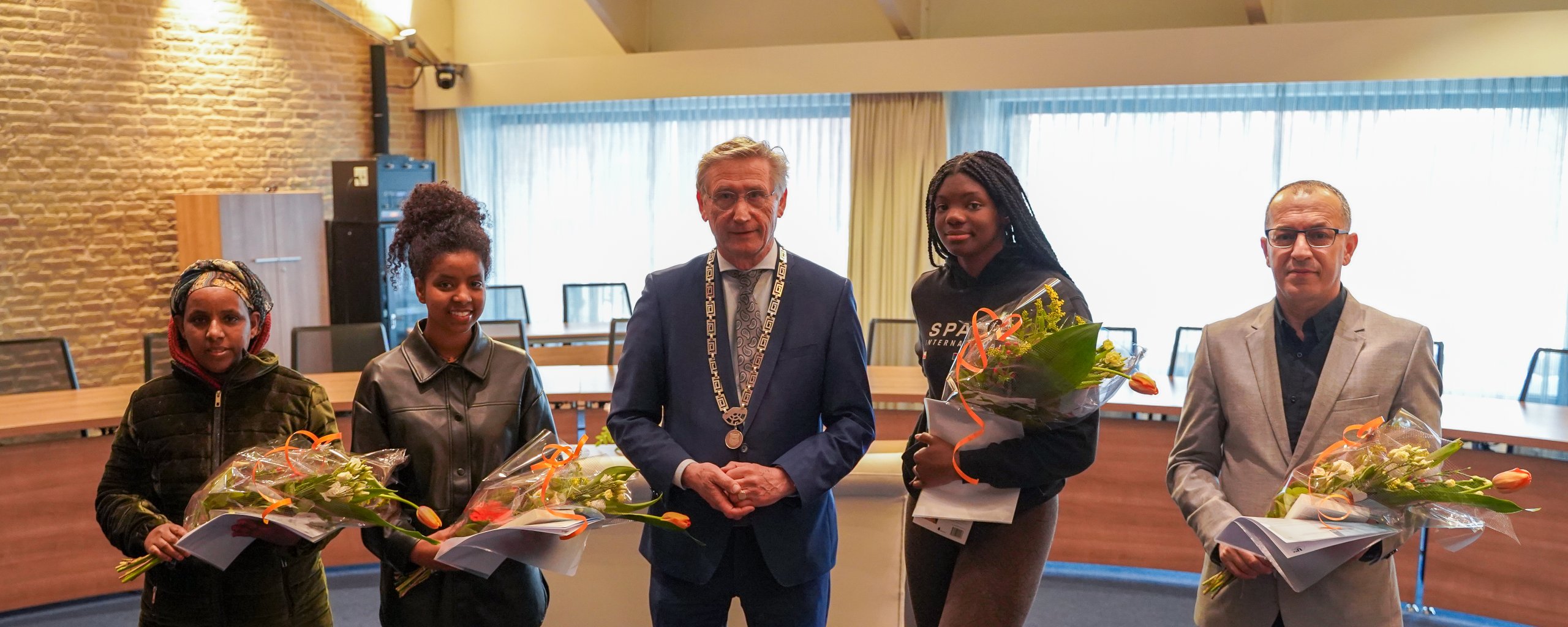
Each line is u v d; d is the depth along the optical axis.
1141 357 1.90
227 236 6.83
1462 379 6.27
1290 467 2.06
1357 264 6.44
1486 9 5.95
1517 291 6.11
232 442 2.15
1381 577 2.01
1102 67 6.56
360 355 5.03
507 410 2.11
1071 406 1.86
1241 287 6.75
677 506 1.96
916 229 7.27
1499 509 1.71
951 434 1.95
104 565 3.90
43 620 3.82
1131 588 4.20
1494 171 6.09
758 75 7.41
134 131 6.89
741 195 1.94
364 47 8.12
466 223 2.05
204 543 1.81
